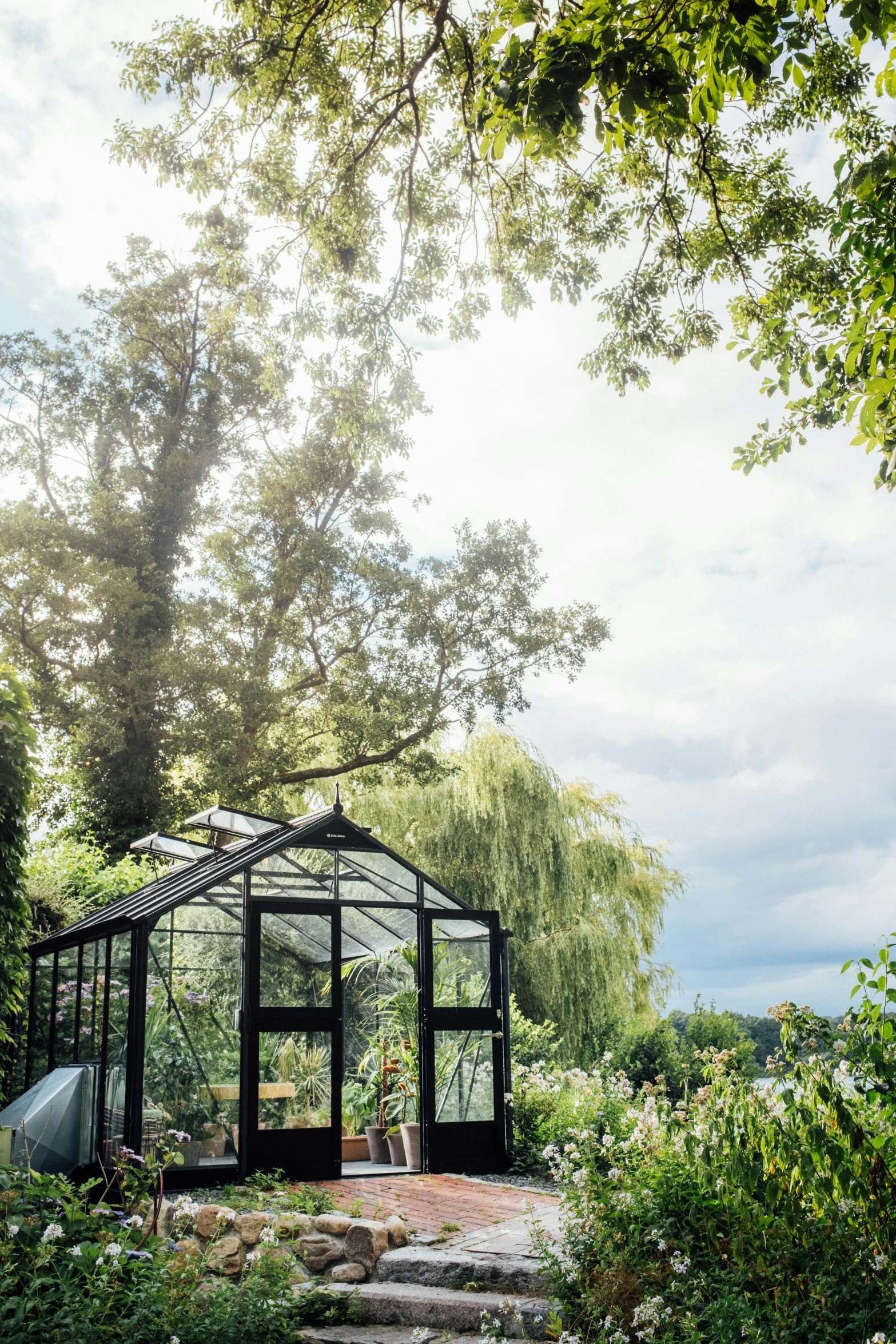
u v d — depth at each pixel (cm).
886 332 471
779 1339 396
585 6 391
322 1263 642
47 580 1700
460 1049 1038
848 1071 472
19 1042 1107
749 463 727
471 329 1193
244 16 941
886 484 527
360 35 993
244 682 1702
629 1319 450
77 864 1386
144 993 854
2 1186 532
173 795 1722
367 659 1917
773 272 1075
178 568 2027
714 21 396
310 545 1853
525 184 1049
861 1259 425
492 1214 751
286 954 961
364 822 2142
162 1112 854
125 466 1981
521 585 1936
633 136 430
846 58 935
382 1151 1058
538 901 2044
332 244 1066
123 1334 453
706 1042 1886
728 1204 484
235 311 1384
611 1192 530
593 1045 1981
